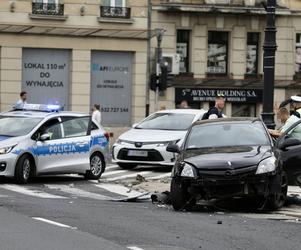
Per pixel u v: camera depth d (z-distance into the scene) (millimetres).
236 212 17859
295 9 54469
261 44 54188
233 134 19094
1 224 14359
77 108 49500
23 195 20891
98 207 17906
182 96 52188
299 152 19828
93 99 50188
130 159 29484
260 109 54219
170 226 14531
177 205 17844
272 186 17297
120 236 13125
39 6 48438
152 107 51406
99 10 49781
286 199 19047
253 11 52750
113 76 50406
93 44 49719
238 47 53562
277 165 17578
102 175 28438
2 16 47688
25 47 48438
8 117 25484
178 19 51812
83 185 24625
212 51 53344
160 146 29109
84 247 11969
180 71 52656
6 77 47906
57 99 49344
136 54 50562
